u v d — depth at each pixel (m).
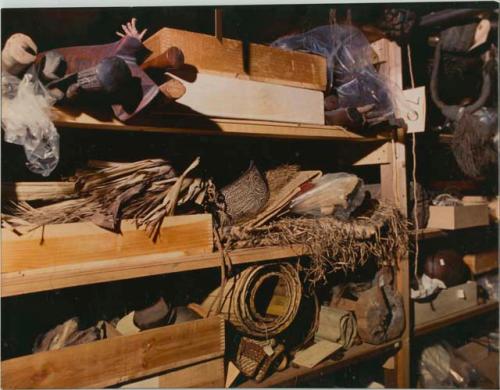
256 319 1.28
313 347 1.46
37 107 0.88
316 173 1.45
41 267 0.95
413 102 1.52
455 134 1.87
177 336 1.14
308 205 1.41
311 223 1.36
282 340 1.44
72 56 0.94
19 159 1.25
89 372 1.01
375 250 1.45
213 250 1.21
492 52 1.83
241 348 1.31
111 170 1.09
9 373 0.93
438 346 1.94
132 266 1.04
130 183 1.09
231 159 1.65
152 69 1.01
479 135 1.83
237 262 1.22
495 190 2.03
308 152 1.88
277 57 1.29
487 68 1.84
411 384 1.78
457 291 1.88
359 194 1.43
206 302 1.33
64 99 0.92
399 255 1.57
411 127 1.54
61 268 0.97
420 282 1.77
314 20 1.50
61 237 0.97
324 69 1.40
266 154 1.77
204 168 1.44
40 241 0.95
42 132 0.89
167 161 1.13
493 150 1.85
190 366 1.16
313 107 1.36
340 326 1.46
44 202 1.10
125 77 0.84
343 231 1.36
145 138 1.47
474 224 1.77
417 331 1.69
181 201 1.17
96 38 1.25
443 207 1.70
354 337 1.51
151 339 1.10
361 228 1.38
